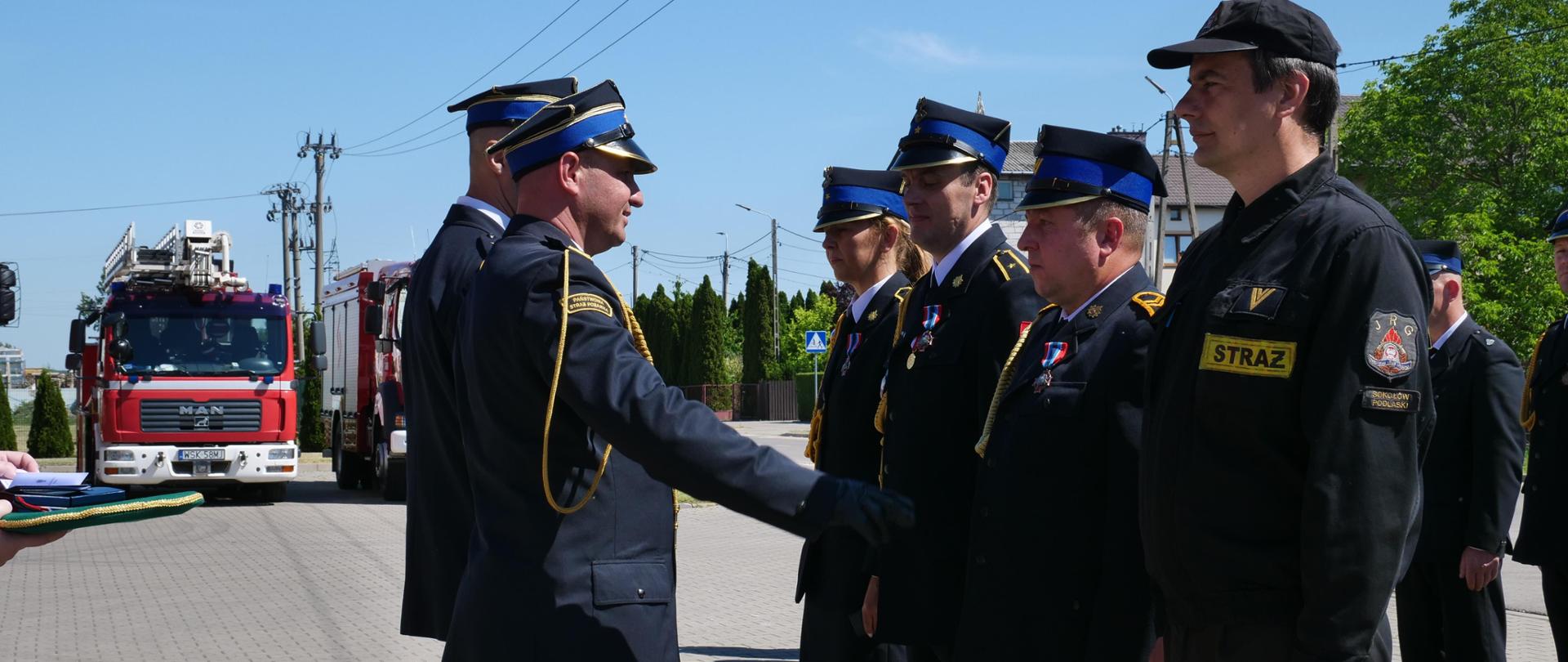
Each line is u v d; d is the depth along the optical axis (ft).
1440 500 16.72
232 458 55.11
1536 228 104.01
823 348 122.11
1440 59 108.06
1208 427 8.82
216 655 25.26
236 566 38.27
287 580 35.29
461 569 11.20
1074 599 11.49
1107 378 11.46
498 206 13.14
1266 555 8.62
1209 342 8.81
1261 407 8.55
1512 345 95.71
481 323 9.50
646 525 9.77
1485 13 108.27
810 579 15.84
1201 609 8.97
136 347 54.34
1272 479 8.65
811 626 15.76
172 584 34.71
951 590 13.55
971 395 13.64
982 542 12.07
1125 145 12.03
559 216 10.05
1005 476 11.92
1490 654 16.53
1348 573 8.09
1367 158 111.65
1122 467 11.20
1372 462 8.13
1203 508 8.84
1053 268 12.13
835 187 16.28
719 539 44.96
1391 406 8.14
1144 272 12.26
